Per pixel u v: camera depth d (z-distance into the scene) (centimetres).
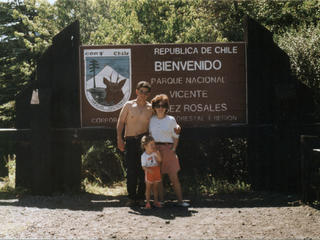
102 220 401
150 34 904
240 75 556
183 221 395
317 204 458
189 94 556
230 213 428
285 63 555
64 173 562
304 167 467
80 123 555
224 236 342
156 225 380
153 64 555
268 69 554
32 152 531
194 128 547
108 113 555
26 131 541
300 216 407
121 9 959
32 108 529
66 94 554
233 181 648
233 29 1480
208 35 905
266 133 547
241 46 556
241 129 548
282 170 541
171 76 556
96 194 559
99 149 708
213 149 672
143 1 934
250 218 403
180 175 655
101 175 711
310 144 465
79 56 555
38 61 563
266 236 340
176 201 510
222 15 1673
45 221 396
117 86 555
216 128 547
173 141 479
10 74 2475
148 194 459
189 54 555
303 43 697
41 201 499
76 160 564
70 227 373
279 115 537
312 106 555
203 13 1605
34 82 564
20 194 523
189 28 900
